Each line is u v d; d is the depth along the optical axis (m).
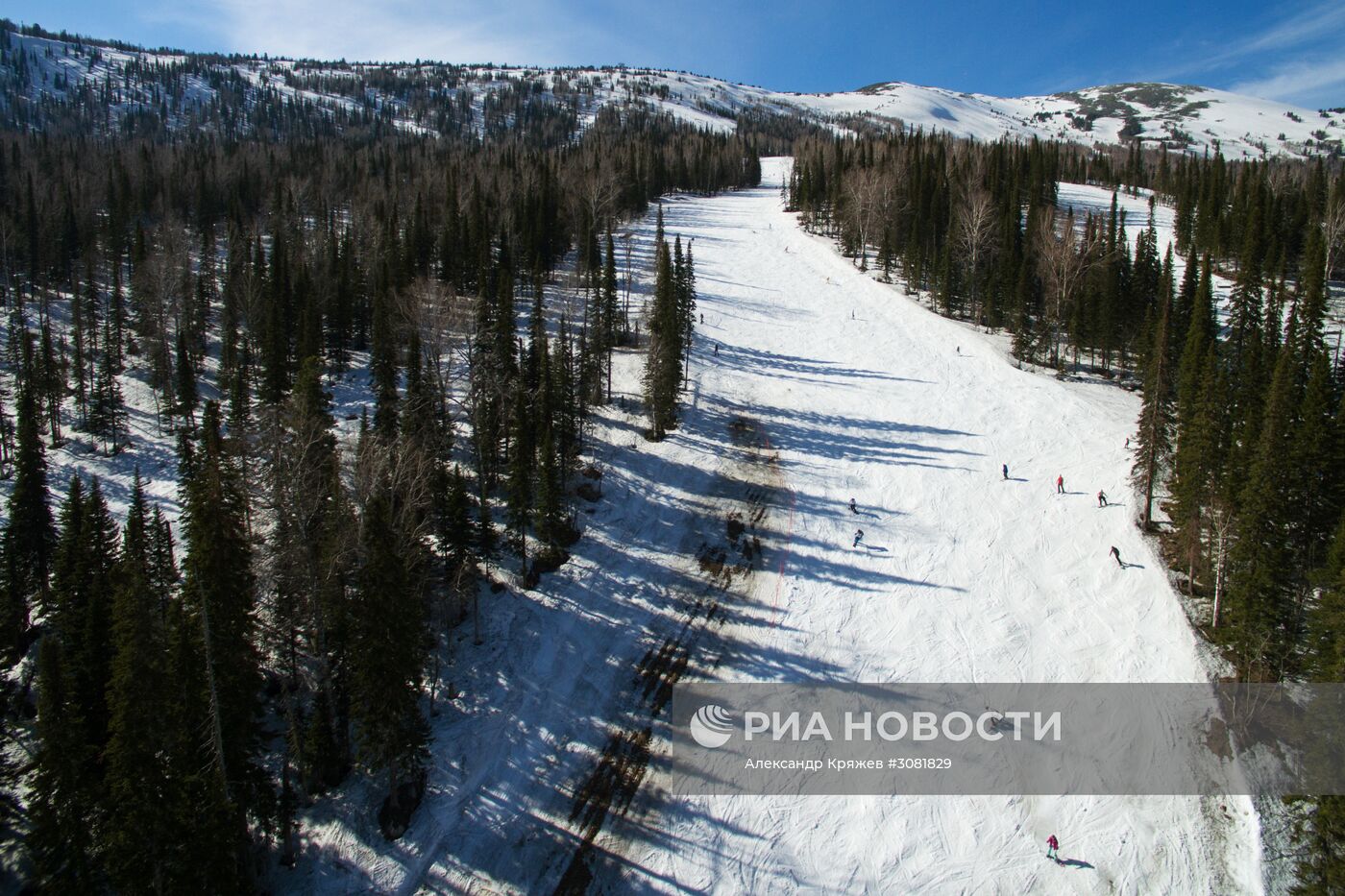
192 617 29.97
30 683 38.53
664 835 34.38
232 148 165.75
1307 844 32.09
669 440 63.72
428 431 49.34
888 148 165.25
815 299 95.88
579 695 41.00
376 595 31.56
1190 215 104.00
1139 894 31.61
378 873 31.86
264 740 33.41
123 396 66.12
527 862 33.12
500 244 91.75
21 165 123.50
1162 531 50.19
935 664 42.50
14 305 80.50
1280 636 37.66
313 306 70.19
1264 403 45.12
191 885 26.48
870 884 32.41
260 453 37.75
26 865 30.81
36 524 45.03
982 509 54.72
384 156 154.62
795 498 57.03
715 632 45.34
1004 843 33.66
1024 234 98.75
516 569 48.00
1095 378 73.69
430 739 34.41
